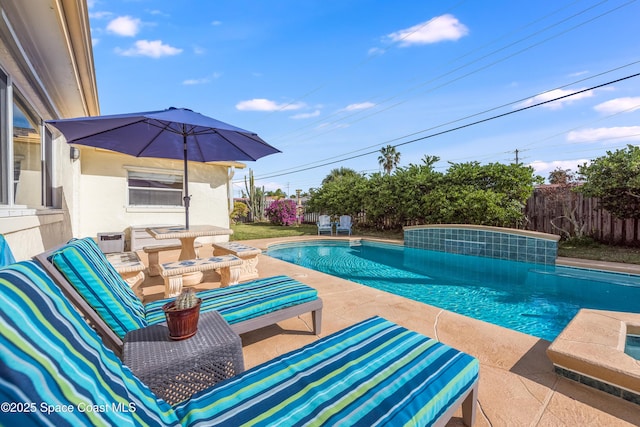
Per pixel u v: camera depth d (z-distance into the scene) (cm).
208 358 144
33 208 316
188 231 423
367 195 1232
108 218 734
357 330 173
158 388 129
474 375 144
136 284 334
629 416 164
